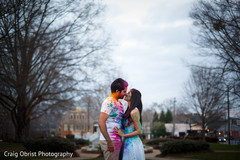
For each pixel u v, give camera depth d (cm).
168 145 1748
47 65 1891
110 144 402
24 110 1967
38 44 1480
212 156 1465
